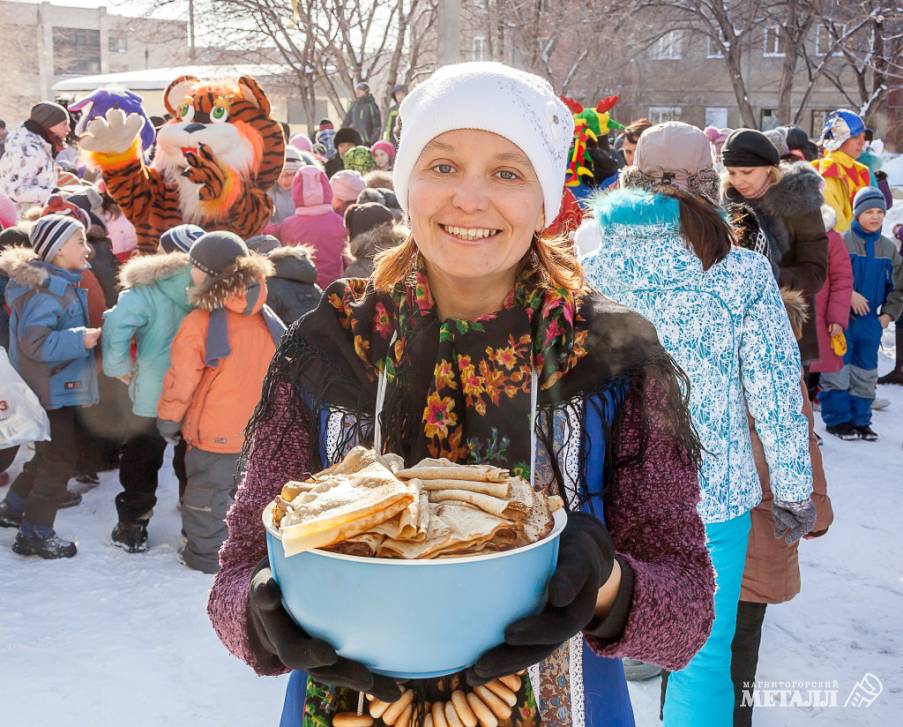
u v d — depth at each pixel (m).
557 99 1.37
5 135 10.95
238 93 6.15
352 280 1.45
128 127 5.82
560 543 1.11
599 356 1.33
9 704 3.34
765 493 2.74
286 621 1.08
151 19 23.05
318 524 1.02
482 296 1.37
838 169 7.84
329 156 13.91
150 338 4.49
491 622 1.03
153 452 4.76
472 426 1.32
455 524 1.05
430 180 1.30
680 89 31.42
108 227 6.36
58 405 4.55
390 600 1.01
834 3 24.45
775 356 2.47
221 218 6.06
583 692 1.35
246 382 4.40
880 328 6.87
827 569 4.59
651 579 1.24
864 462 6.31
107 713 3.32
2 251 5.22
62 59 53.44
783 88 25.11
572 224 4.21
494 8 21.19
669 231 2.48
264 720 3.31
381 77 24.09
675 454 1.34
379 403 1.36
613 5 22.50
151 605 4.17
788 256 4.63
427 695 1.24
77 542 4.88
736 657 2.87
